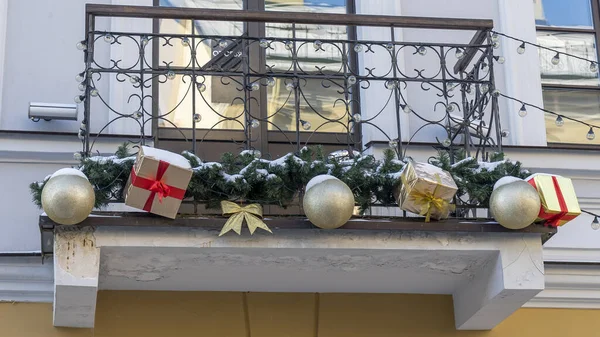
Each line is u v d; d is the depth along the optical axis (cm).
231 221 618
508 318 739
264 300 712
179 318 698
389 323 720
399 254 651
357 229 631
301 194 649
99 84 768
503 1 847
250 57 805
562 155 795
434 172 634
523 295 658
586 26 873
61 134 732
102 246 616
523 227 638
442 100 804
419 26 698
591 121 845
